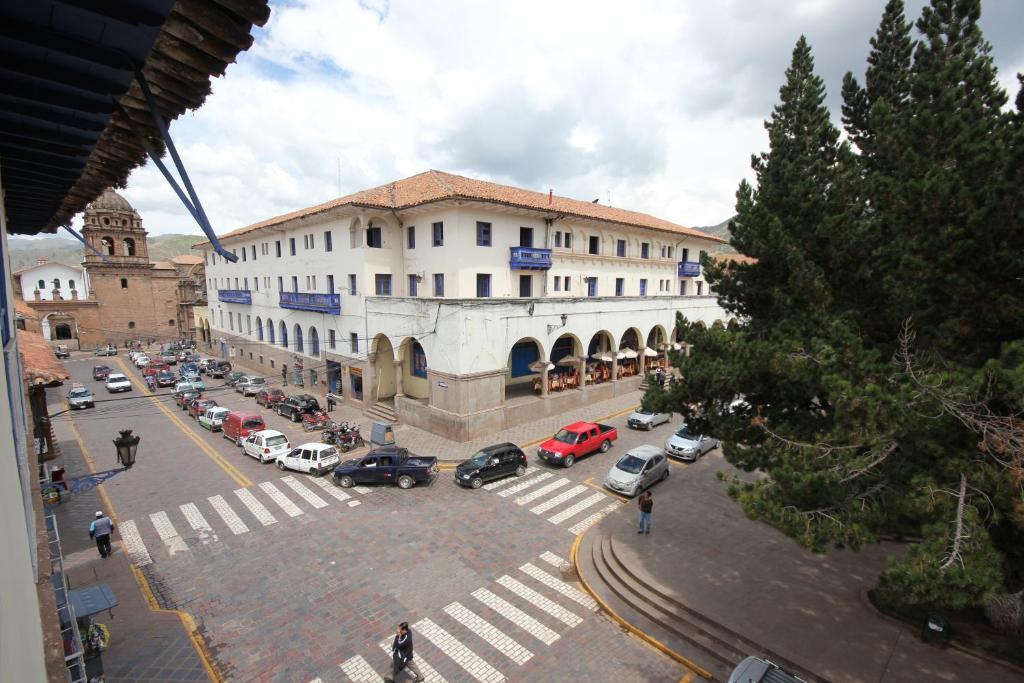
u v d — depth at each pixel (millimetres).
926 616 10516
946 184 8078
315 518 16844
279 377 39125
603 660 10766
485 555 14555
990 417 7414
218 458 23141
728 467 21172
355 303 29391
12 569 2170
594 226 33531
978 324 8695
